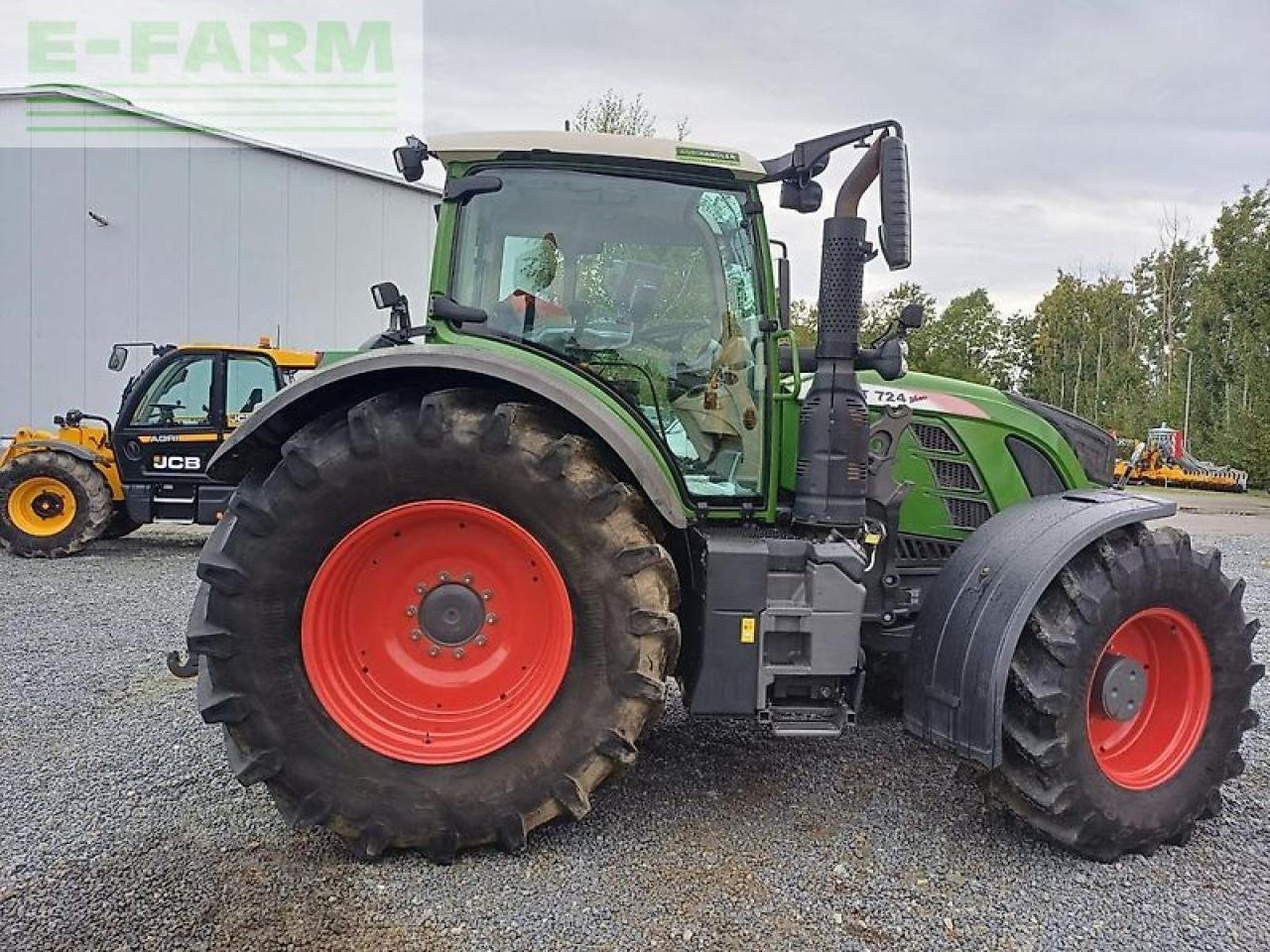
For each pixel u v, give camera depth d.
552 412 3.00
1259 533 13.39
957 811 3.26
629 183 3.28
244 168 15.73
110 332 15.68
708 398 3.39
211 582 2.76
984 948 2.44
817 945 2.42
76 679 4.73
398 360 2.81
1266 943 2.49
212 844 2.91
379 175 16.36
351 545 2.83
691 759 3.71
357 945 2.38
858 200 3.23
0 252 15.48
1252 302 28.89
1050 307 54.97
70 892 2.61
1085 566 2.97
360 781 2.78
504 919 2.51
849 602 2.99
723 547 2.97
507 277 3.29
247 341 15.92
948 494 3.82
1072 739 2.87
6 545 8.95
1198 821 3.22
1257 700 4.79
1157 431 23.73
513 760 2.82
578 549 2.81
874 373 3.90
